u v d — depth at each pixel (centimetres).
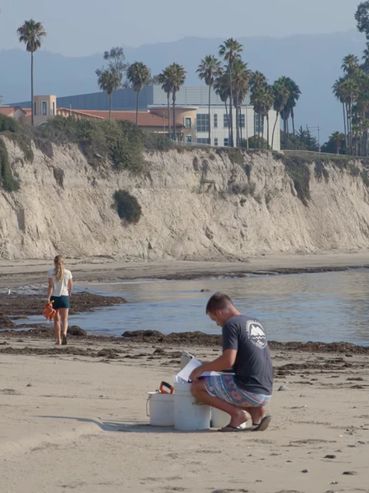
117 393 1677
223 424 1336
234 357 1305
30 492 916
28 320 4278
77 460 1064
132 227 10769
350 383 1942
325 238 13250
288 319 4503
